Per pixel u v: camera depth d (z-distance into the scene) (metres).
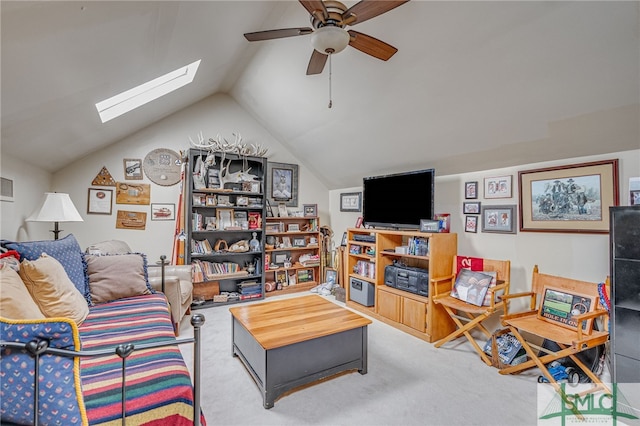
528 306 2.83
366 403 2.07
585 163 2.48
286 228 4.98
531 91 2.25
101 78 2.13
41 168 3.29
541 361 2.24
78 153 3.53
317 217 5.12
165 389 1.33
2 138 2.23
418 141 3.37
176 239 4.05
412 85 2.73
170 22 1.96
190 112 4.41
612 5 1.61
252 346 2.30
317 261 5.09
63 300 1.92
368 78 2.91
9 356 1.05
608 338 2.12
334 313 2.61
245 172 4.54
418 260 3.79
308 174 5.35
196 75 3.30
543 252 2.75
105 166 3.92
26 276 1.79
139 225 4.10
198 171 4.17
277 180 5.04
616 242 1.93
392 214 3.77
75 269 2.41
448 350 2.88
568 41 1.86
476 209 3.29
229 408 2.01
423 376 2.41
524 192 2.88
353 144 4.04
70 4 1.29
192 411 1.34
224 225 4.34
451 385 2.28
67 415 1.08
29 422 1.06
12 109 1.90
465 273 3.05
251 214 4.54
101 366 1.48
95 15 1.46
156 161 4.19
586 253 2.48
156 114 3.84
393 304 3.50
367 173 4.54
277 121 4.50
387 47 2.02
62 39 1.50
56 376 1.07
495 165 3.09
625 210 1.90
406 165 3.90
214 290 4.36
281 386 2.09
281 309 2.71
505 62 2.16
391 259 3.86
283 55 3.22
